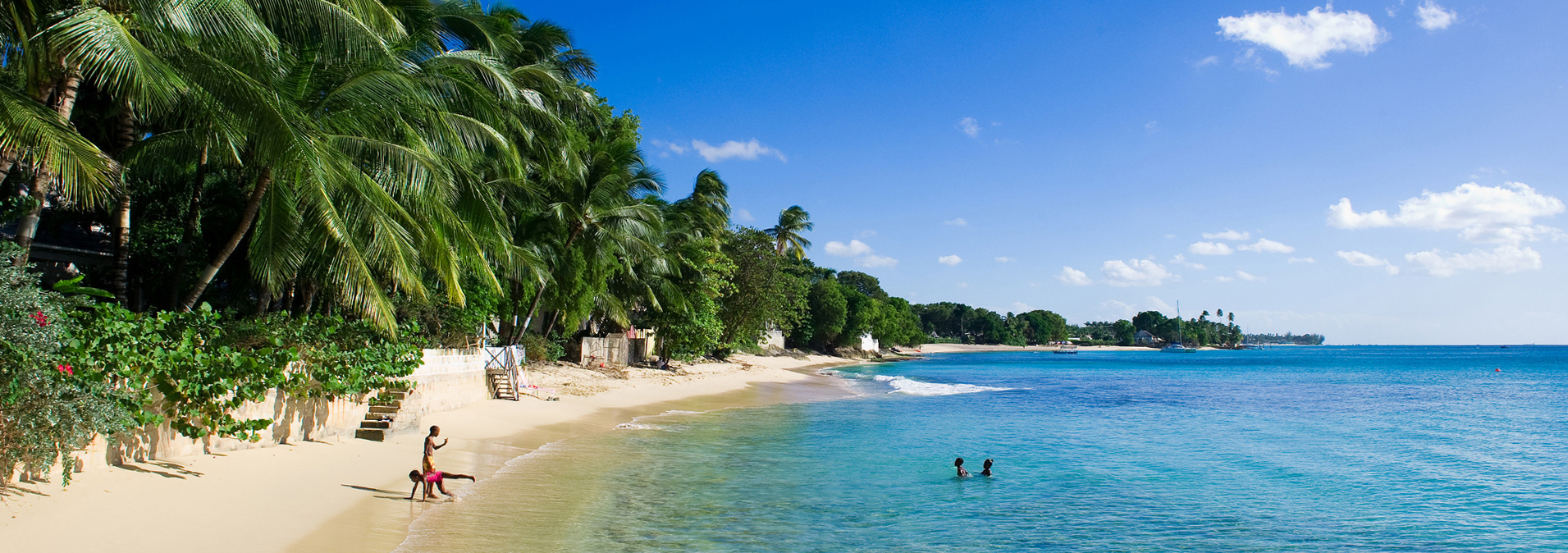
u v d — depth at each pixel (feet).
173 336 38.42
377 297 47.09
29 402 26.13
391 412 54.08
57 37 29.14
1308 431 82.28
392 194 52.85
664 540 34.58
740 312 180.45
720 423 78.54
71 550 24.95
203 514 30.81
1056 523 40.47
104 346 31.76
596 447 58.59
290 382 43.34
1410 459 62.69
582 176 98.02
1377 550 36.86
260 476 37.60
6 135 29.50
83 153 30.83
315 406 47.39
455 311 83.56
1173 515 42.83
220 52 36.47
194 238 62.69
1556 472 57.36
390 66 46.65
